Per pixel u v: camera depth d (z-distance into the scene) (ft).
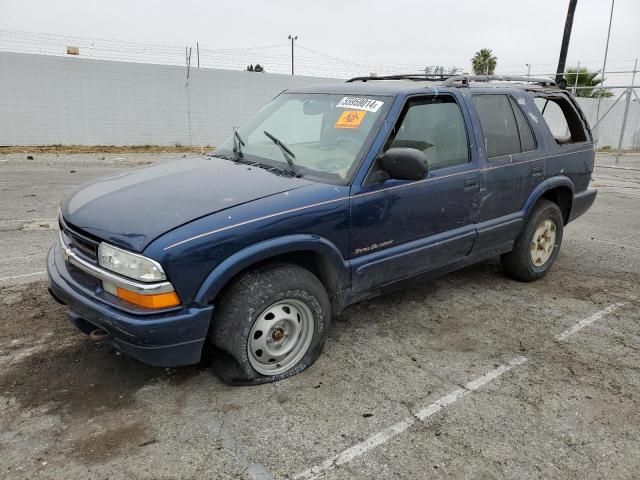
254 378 10.24
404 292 15.56
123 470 8.05
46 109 54.08
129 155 51.62
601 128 84.64
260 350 10.18
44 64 52.90
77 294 9.54
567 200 17.40
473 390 10.52
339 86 13.66
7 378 10.33
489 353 12.05
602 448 8.91
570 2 55.67
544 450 8.82
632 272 18.06
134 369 10.80
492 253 14.96
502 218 14.71
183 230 8.96
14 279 15.29
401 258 12.07
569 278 17.28
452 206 13.00
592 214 28.40
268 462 8.32
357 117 12.08
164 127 60.08
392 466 8.32
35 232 20.39
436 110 12.95
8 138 53.26
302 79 66.59
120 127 57.98
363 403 9.95
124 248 8.89
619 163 60.18
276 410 9.64
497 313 14.25
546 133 16.01
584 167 17.54
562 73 57.67
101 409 9.50
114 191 10.84
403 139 12.01
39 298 14.02
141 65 57.16
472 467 8.36
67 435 8.77
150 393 10.03
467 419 9.57
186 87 60.08
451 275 17.17
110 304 9.02
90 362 11.02
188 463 8.24
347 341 12.39
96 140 57.21
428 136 12.62
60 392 9.96
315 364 11.27
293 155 11.92
